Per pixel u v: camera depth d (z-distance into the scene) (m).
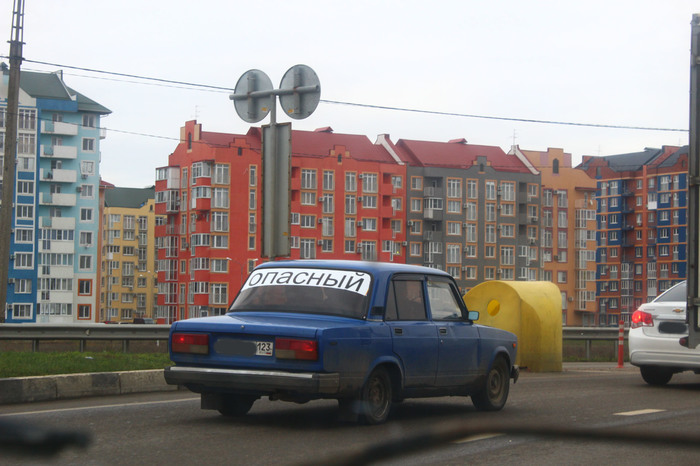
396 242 120.88
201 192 112.81
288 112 17.28
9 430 3.14
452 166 124.38
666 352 14.23
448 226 123.44
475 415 10.48
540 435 4.37
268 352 8.77
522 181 128.88
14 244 108.88
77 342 23.75
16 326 22.12
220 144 115.06
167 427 8.97
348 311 9.23
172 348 9.25
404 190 121.94
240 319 9.20
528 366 18.59
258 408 10.82
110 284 174.62
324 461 4.24
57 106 114.06
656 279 154.38
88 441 3.19
